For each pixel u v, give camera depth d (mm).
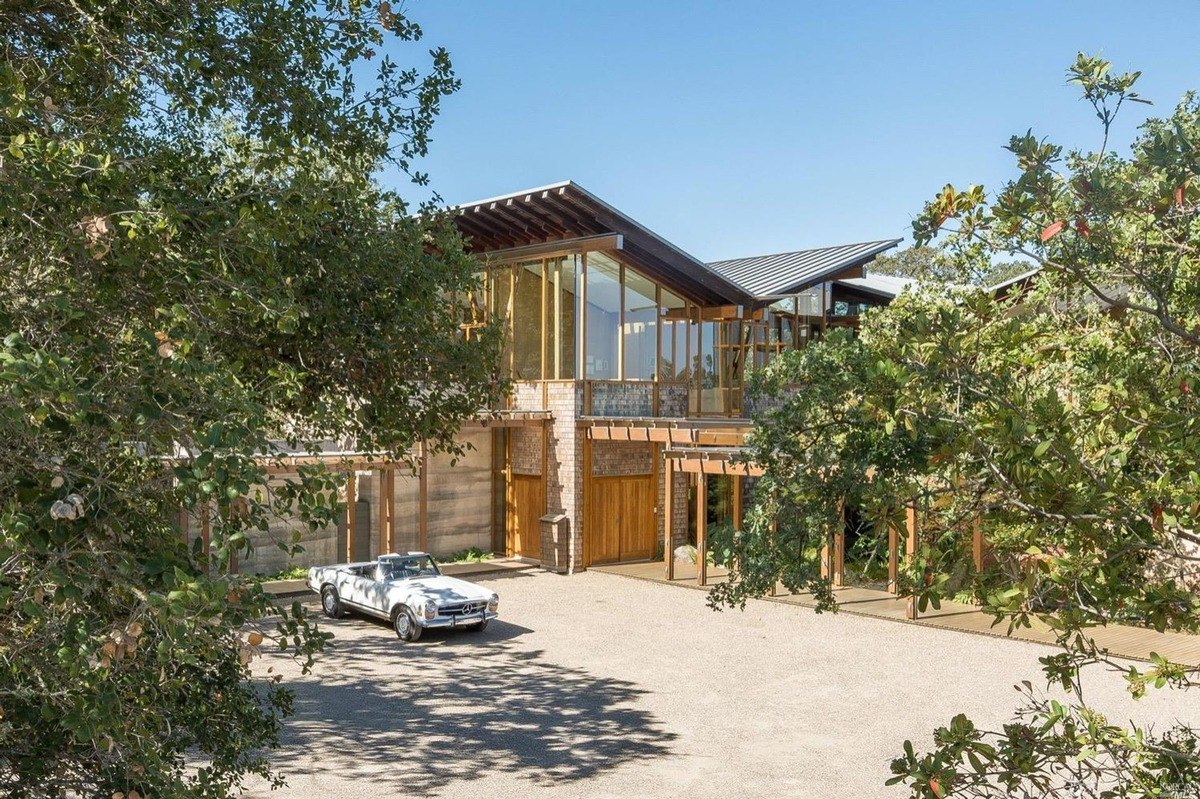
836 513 5484
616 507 25953
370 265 8633
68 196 4535
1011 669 15109
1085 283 4250
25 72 5836
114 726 3654
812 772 10672
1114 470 3924
